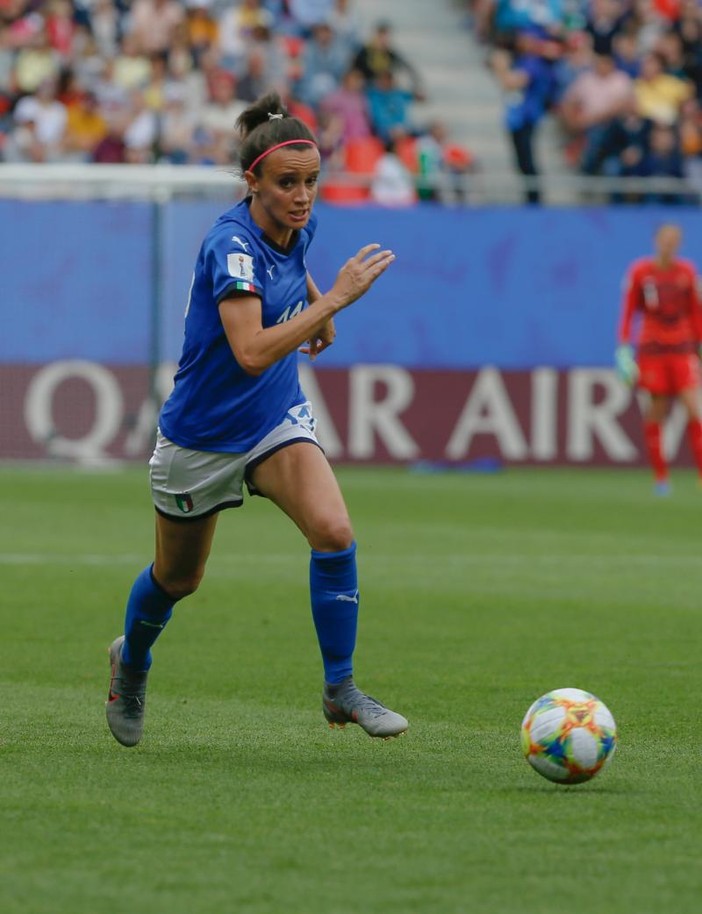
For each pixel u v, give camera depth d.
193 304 19.92
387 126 86.31
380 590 38.06
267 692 25.22
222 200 76.69
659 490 66.06
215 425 19.88
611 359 78.25
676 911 13.28
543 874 14.31
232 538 49.53
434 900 13.47
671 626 32.75
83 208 73.81
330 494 19.98
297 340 19.02
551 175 91.25
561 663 28.23
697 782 18.45
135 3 88.25
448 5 100.62
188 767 19.16
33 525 51.03
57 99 83.69
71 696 24.56
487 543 48.09
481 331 77.38
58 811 16.61
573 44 92.56
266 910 13.13
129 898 13.45
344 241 76.19
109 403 74.38
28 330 73.56
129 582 38.62
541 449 78.06
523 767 19.31
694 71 93.62
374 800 17.31
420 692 25.30
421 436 77.19
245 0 90.06
